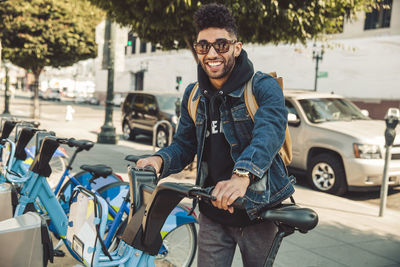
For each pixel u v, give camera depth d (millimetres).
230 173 1901
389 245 4312
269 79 1839
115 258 2074
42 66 18188
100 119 22969
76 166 7367
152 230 1862
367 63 24172
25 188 3018
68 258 3537
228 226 1977
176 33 6797
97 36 10859
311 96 7797
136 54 44062
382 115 23656
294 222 1498
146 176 1962
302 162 7164
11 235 2227
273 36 6848
